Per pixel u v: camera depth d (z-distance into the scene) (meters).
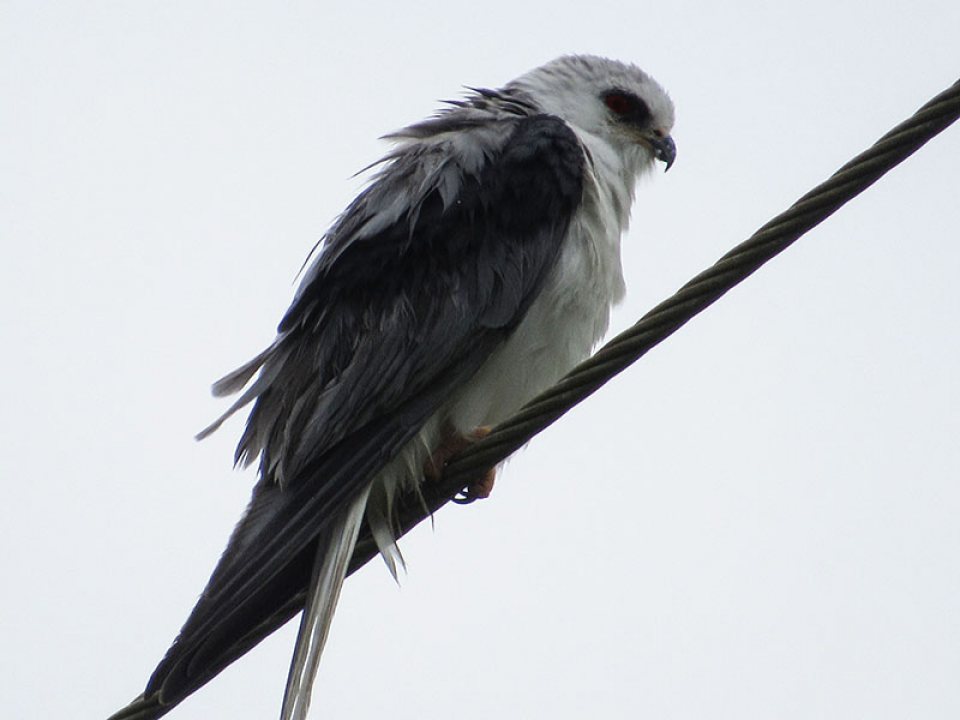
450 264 10.29
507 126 11.05
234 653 9.23
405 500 10.14
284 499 9.52
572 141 10.85
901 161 8.54
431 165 10.67
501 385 10.40
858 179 8.54
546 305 10.38
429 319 10.14
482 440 9.73
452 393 10.08
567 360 10.59
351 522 9.49
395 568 9.98
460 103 11.77
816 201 8.58
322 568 9.30
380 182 10.77
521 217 10.43
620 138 12.47
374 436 9.80
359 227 10.50
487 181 10.55
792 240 8.64
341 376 10.00
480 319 10.18
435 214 10.43
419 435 10.04
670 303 8.77
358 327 10.16
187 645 8.59
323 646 8.98
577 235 10.55
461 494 10.80
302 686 8.85
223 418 10.16
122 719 8.93
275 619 9.66
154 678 8.48
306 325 10.35
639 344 8.89
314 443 9.73
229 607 8.77
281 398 10.16
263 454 10.02
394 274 10.28
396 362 10.03
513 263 10.30
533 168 10.60
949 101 8.43
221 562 9.12
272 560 9.06
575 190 10.56
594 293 10.60
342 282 10.32
